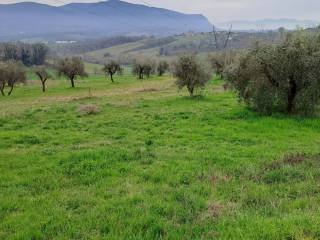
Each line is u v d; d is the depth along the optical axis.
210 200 9.82
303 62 24.64
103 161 14.69
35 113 34.41
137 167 13.82
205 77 43.41
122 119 28.05
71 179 12.70
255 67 26.33
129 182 12.02
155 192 10.77
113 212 9.12
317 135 20.59
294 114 26.48
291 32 26.97
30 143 20.31
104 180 12.36
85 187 11.77
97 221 8.57
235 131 22.00
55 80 123.06
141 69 106.56
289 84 26.23
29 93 77.56
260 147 17.41
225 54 80.44
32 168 14.28
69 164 14.50
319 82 24.91
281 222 7.73
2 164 15.16
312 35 26.30
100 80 110.88
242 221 8.07
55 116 31.80
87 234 7.91
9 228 8.59
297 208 9.03
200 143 18.80
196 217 8.75
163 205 9.41
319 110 27.33
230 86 30.50
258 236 7.21
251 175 12.27
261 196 10.02
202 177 12.27
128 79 108.25
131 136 21.20
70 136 21.77
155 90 59.94
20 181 12.55
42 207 9.88
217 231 7.67
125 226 8.31
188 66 42.84
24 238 7.88
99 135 22.05
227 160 14.68
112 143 19.31
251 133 21.23
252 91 27.67
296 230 7.24
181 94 48.56
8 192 11.41
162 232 8.01
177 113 29.80
